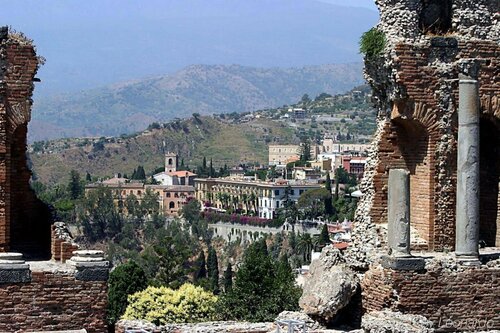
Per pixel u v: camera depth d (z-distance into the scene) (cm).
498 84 4766
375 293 4616
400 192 4528
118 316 10300
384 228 4753
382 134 4772
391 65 4675
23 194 4659
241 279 8394
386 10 4744
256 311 8238
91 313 4222
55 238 4419
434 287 4544
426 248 4725
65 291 4194
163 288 9356
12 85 4375
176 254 15950
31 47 4409
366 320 4341
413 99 4662
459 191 4647
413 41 4688
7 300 4128
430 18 4812
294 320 4466
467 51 4725
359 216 4844
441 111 4700
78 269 4209
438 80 4691
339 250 4900
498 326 4638
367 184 4828
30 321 4150
